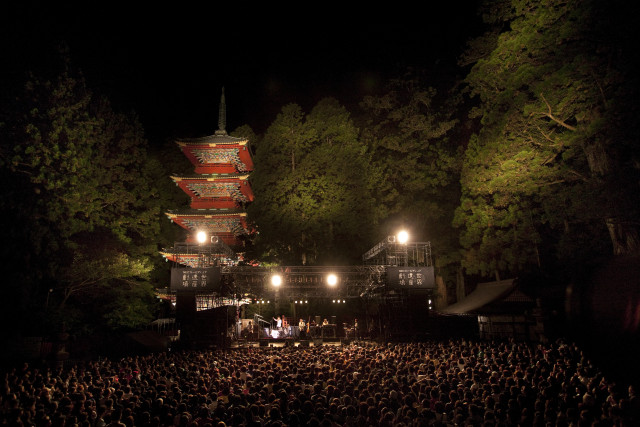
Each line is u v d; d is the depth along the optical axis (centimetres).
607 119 1811
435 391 988
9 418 810
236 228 3994
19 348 2175
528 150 2372
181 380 1255
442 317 2898
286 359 1708
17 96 2334
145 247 3042
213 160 4003
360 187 3488
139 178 3173
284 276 2803
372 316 3244
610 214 1830
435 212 3722
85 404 956
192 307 2617
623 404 605
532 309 2317
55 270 2320
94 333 2644
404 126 3853
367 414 821
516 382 1123
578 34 2002
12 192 2136
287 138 3628
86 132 2559
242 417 847
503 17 2670
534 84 2250
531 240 2761
